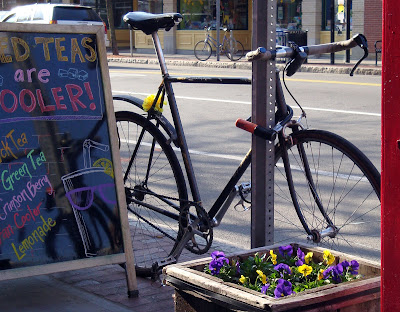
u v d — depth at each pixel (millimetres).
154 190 6672
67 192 3861
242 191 4277
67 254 3826
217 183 7309
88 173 3916
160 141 4574
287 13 25969
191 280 3096
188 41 28375
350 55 23219
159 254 4867
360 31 22969
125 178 4961
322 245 4582
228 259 3350
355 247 5098
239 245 5387
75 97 3941
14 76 3809
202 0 28156
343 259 3342
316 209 4270
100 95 4000
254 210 3881
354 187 6402
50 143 3861
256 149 3838
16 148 3787
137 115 4727
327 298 2797
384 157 2311
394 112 2266
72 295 4055
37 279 4352
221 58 24906
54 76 3906
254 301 2758
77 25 3967
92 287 4191
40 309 3850
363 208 5953
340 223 5340
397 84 2250
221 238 5602
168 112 11969
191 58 24969
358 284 2906
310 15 24781
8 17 14422
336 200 6008
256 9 3766
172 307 3865
